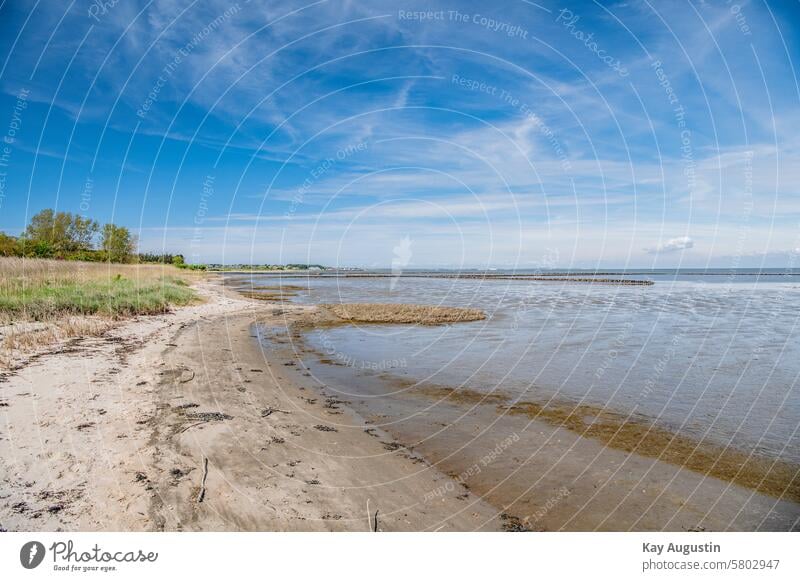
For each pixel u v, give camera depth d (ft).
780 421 28.96
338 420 28.22
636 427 28.02
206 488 17.98
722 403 32.53
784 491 20.58
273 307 91.76
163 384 30.50
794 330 64.80
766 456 24.02
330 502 18.33
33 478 17.16
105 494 16.74
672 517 18.52
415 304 104.94
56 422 21.94
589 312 89.04
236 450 21.74
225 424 24.76
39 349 34.45
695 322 73.82
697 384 37.37
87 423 22.29
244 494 18.01
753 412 30.60
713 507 19.26
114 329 46.78
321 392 34.42
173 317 62.54
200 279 173.37
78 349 36.22
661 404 32.48
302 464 21.26
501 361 45.96
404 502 18.92
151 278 98.12
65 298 53.52
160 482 17.98
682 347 52.90
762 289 166.09
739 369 42.37
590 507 19.10
